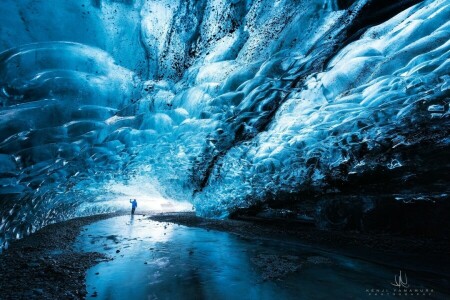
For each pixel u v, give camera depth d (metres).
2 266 5.52
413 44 7.21
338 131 8.30
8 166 8.13
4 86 10.30
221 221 12.75
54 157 9.73
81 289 4.32
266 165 11.09
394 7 9.52
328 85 9.26
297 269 5.28
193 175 15.61
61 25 14.83
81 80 12.72
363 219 8.00
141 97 15.56
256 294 4.06
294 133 9.77
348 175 8.73
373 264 5.54
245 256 6.34
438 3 7.34
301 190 10.42
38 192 9.51
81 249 7.18
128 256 6.41
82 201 15.60
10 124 8.81
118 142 12.19
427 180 6.87
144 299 3.92
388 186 7.85
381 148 7.57
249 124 11.96
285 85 11.57
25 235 8.70
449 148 6.22
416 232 6.81
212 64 16.03
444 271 4.96
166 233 9.70
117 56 17.17
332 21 12.01
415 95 6.45
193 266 5.57
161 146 13.38
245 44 16.33
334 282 4.53
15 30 12.81
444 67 5.90
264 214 12.17
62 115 10.94
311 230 9.33
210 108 13.36
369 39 9.00
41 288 4.36
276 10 15.35
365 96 7.76
